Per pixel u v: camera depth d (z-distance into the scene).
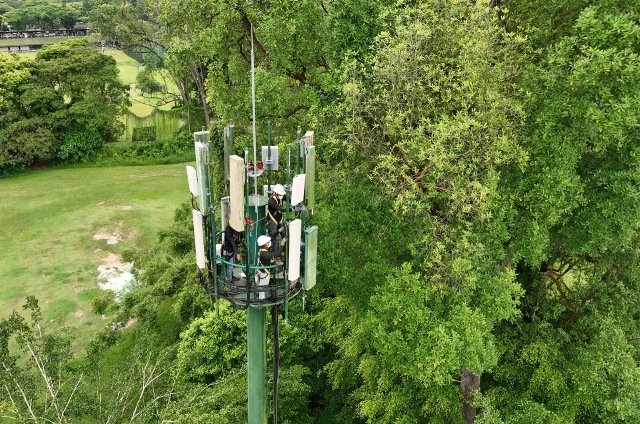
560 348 13.67
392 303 10.15
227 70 17.91
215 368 13.38
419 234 10.72
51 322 21.70
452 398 12.95
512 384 13.55
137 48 44.97
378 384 13.38
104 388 12.45
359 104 11.55
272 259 6.91
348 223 11.74
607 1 9.40
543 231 10.62
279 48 15.15
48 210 32.22
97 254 27.23
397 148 11.61
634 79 9.27
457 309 9.94
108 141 43.09
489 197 9.77
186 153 43.09
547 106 10.41
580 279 14.15
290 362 14.84
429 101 10.50
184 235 19.08
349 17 13.29
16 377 11.50
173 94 45.41
